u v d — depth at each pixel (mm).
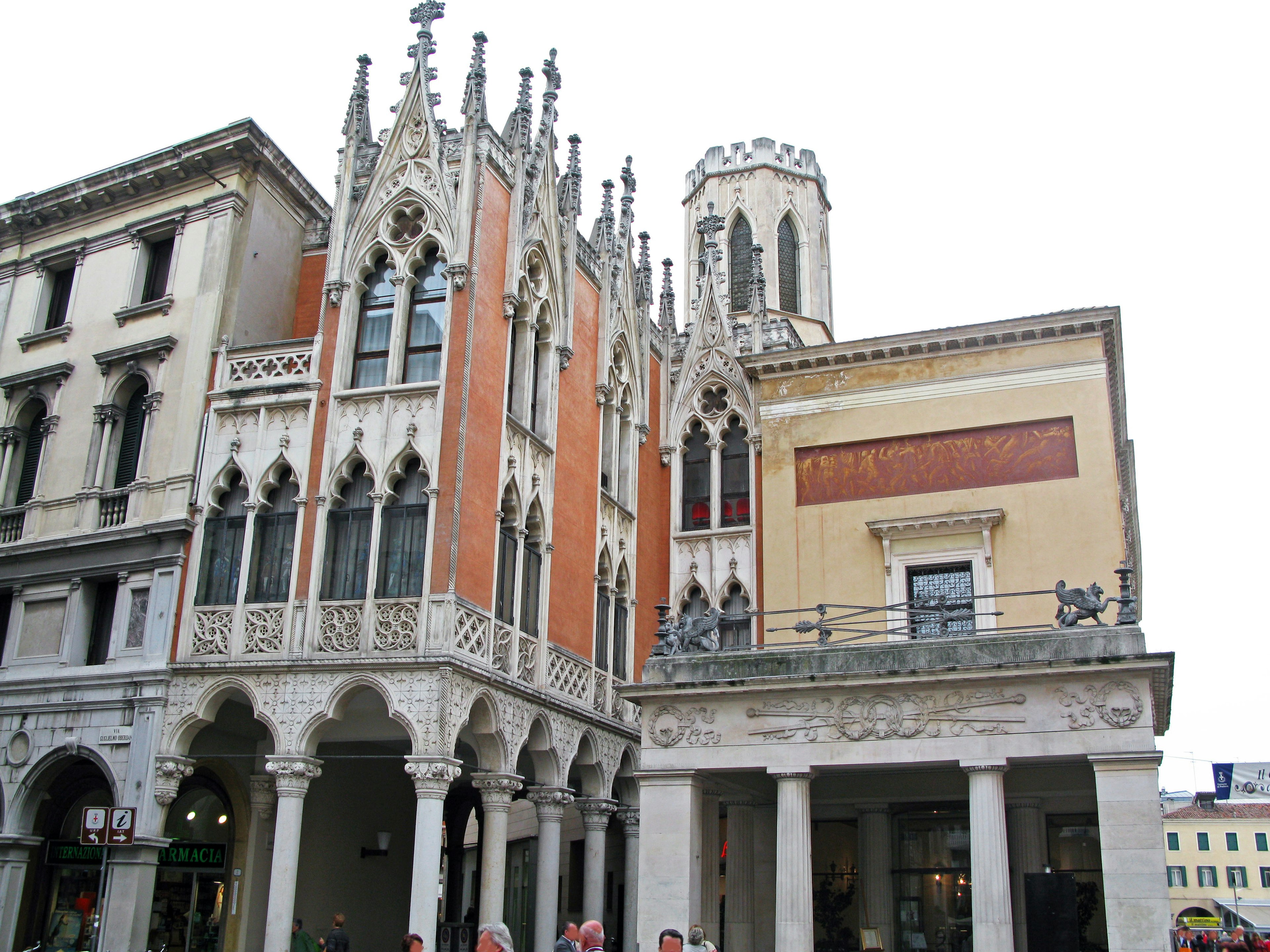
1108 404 29891
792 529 32188
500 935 10375
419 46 28469
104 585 27906
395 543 25031
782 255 49438
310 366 27031
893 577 30594
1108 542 28859
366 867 32219
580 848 40000
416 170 27625
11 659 28000
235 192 29250
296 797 23734
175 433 27594
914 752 21547
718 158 51094
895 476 31516
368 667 23797
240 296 28766
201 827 28484
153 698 25250
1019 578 29438
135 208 30906
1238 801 101250
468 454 25297
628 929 31203
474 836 45312
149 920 25203
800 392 33344
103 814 17781
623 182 35750
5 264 32375
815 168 51188
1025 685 21141
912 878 27938
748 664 23375
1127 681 20500
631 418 34000
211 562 26312
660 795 23125
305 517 25609
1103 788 20109
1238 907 95062
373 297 27484
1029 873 20047
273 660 24484
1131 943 19109
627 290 34750
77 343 30375
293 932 25625
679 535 34656
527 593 27562
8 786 26609
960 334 31359
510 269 27953
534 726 27391
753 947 27547
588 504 30906
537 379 29594
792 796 22203
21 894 26797
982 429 30984
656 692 23453
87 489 28328
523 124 29266
